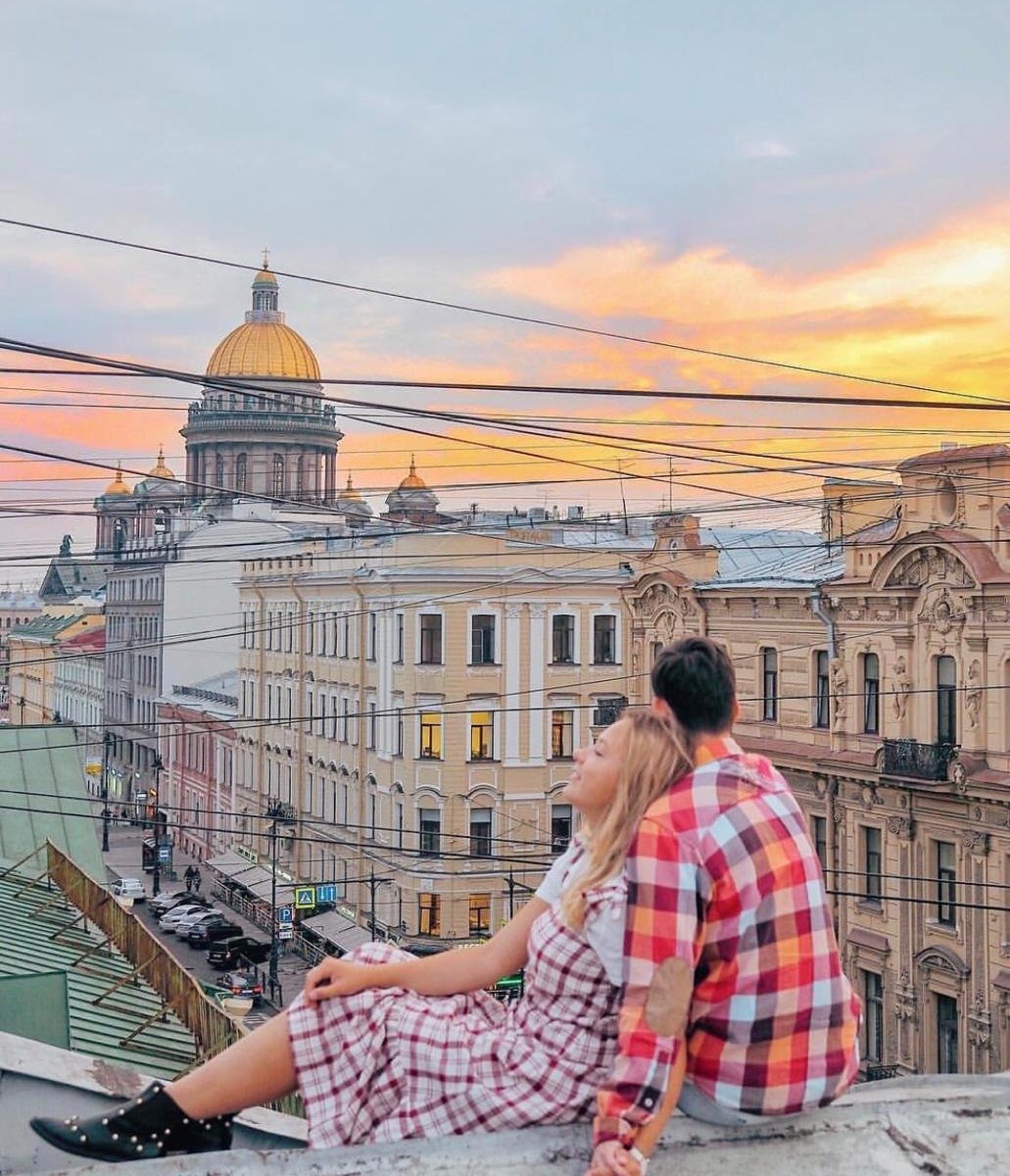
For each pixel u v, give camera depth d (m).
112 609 98.94
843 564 29.19
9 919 18.16
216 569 83.50
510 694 43.38
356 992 3.29
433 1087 3.18
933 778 24.84
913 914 25.73
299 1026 3.26
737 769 3.14
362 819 48.38
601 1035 3.18
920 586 25.73
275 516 84.81
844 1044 3.11
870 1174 3.11
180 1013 14.16
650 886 2.97
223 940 52.28
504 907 44.31
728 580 32.12
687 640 3.38
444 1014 3.29
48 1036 10.27
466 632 44.06
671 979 2.93
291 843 56.41
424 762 44.28
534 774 44.69
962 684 24.80
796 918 3.04
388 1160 2.98
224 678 77.12
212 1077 3.25
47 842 21.30
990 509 24.61
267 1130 4.01
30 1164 3.70
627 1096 2.89
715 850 3.00
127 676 93.88
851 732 27.53
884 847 26.56
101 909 18.08
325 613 52.72
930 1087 3.61
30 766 24.75
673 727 3.24
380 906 46.47
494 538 44.75
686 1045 3.07
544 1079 3.15
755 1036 3.02
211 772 71.00
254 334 119.44
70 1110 3.85
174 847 78.19
